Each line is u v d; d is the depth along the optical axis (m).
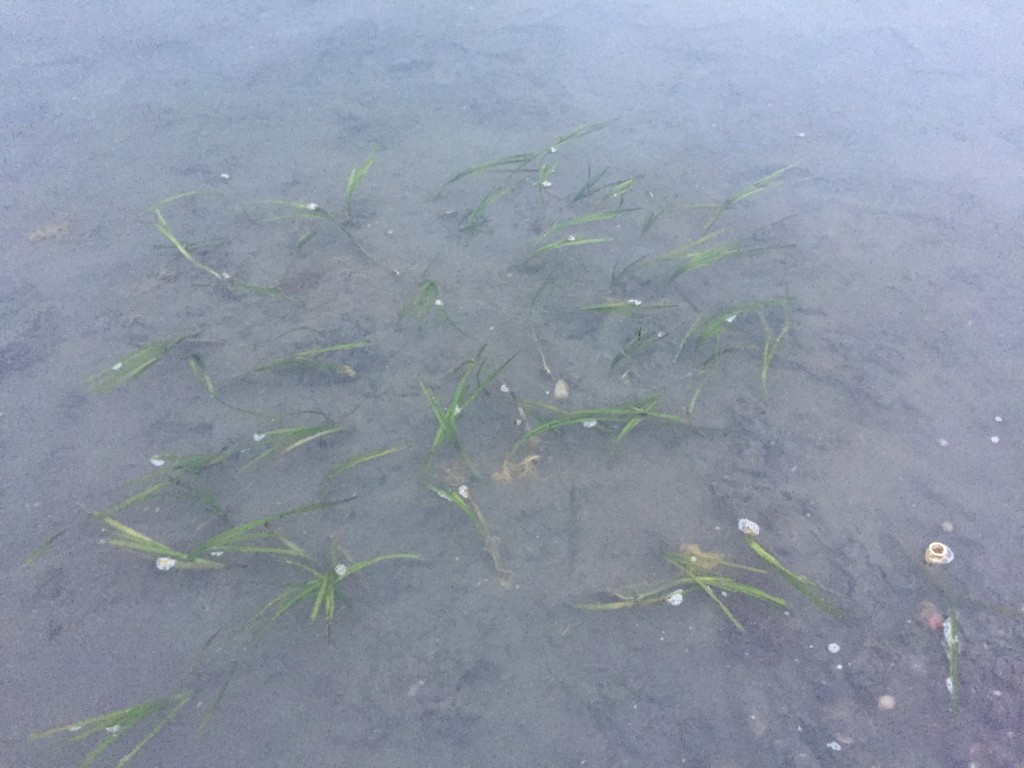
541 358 1.46
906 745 1.04
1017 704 1.06
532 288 1.59
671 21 2.40
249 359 1.46
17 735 1.05
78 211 1.74
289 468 1.30
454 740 1.04
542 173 1.77
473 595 1.17
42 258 1.64
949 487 1.27
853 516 1.24
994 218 1.73
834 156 1.89
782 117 2.01
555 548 1.21
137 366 1.41
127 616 1.15
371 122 1.99
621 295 1.57
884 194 1.79
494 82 2.13
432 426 1.36
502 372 1.43
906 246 1.67
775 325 1.51
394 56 2.23
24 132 1.96
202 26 2.37
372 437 1.34
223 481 1.28
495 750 1.04
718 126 1.99
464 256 1.66
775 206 1.76
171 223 1.72
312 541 1.22
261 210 1.76
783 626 1.13
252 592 1.17
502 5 2.49
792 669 1.10
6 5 2.47
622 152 1.91
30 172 1.84
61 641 1.12
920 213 1.74
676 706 1.07
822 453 1.32
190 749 1.04
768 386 1.41
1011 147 1.91
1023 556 1.19
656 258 1.63
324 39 2.31
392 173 1.85
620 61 2.22
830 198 1.78
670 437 1.34
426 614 1.15
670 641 1.12
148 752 1.04
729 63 2.21
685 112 2.03
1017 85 2.11
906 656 1.10
